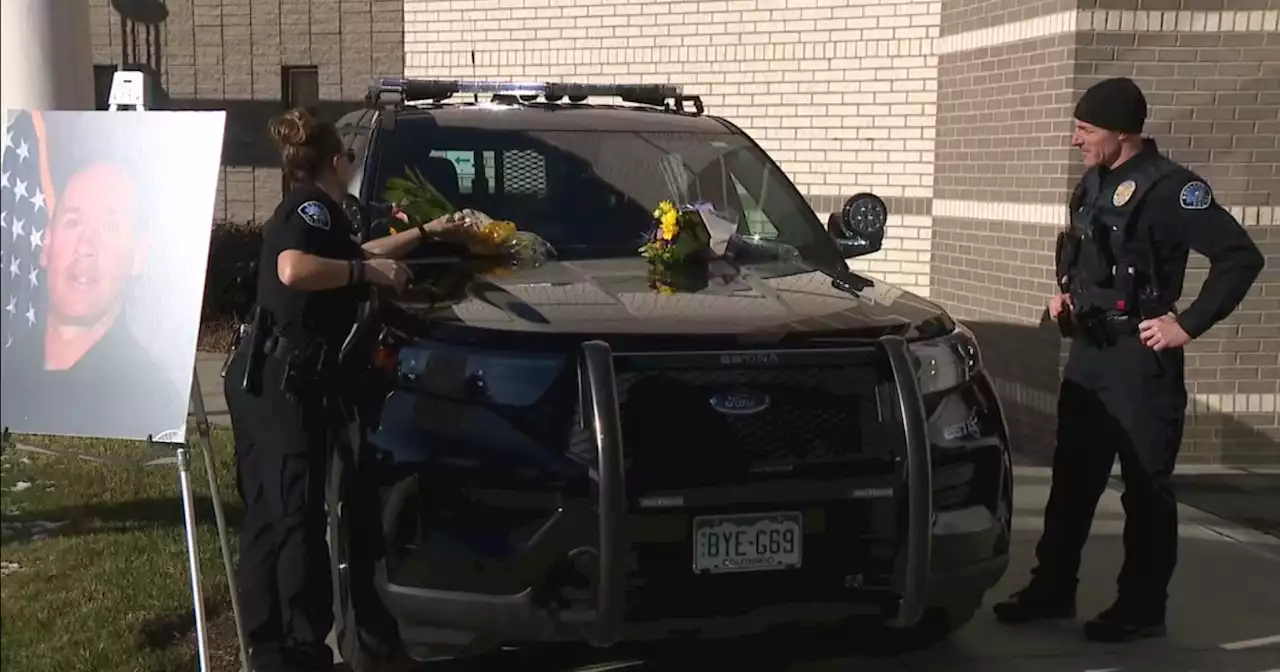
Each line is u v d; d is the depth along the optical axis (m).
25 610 4.40
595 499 3.15
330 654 3.83
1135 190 4.23
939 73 8.34
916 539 3.31
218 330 9.70
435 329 3.42
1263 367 6.90
